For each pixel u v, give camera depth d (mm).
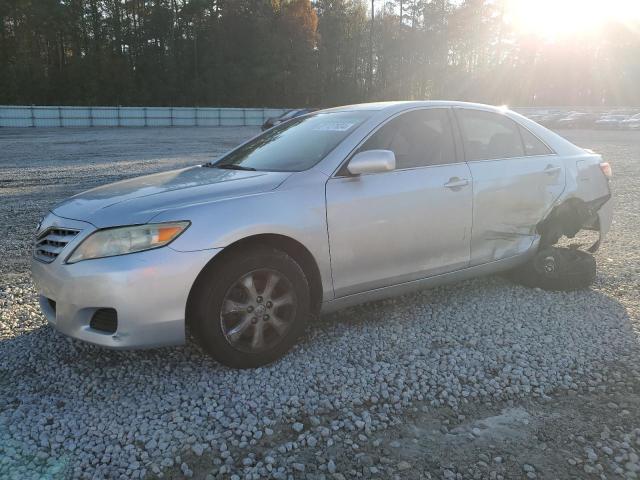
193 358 3547
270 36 67562
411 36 83312
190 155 19500
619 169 14219
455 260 4242
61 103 60344
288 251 3527
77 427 2807
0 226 7770
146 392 3137
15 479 2412
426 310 4391
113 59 63062
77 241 3123
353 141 3848
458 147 4344
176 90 65312
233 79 66375
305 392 3152
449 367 3459
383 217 3756
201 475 2465
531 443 2715
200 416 2906
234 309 3256
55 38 65062
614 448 2670
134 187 3691
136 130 40375
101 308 3049
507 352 3668
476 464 2555
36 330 4004
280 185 3488
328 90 76000
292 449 2656
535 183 4691
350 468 2520
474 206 4262
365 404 3053
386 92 82062
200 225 3129
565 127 40156
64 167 15578
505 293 4781
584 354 3654
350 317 4242
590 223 5340
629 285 5020
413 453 2635
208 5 69250
